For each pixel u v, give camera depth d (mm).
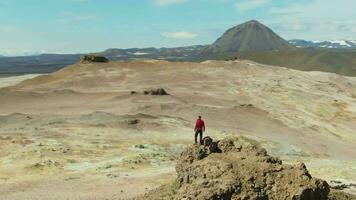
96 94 107625
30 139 57344
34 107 94500
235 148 27141
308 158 65062
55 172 44781
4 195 36281
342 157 72875
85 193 36531
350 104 121188
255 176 24703
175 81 127750
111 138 61656
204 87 120875
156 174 43625
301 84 135000
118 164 48062
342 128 98938
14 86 125375
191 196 24172
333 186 38750
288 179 24594
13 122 70188
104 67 143000
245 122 84562
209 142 27703
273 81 134000
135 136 64000
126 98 97625
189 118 81812
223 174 24797
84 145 56250
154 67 144750
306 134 86438
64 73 139500
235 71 142625
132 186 38688
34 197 35438
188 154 26938
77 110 89688
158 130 67938
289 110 106875
